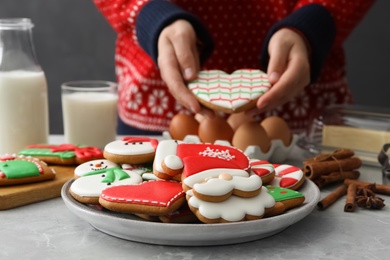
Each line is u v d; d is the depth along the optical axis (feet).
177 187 2.22
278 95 2.84
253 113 2.88
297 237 2.24
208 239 2.10
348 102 3.98
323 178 2.71
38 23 5.83
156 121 3.75
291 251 2.14
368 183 2.66
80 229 2.30
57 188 2.61
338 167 2.76
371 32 5.67
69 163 2.85
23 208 2.50
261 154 2.88
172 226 2.06
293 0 3.59
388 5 5.58
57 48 5.88
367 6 3.51
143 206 2.13
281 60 2.98
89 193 2.27
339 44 3.53
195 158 2.28
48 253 2.12
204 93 2.85
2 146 3.12
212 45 3.28
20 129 3.11
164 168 2.27
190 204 2.12
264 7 3.60
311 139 3.24
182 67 2.99
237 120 3.07
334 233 2.28
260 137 2.89
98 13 5.78
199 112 2.89
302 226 2.33
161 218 2.19
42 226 2.32
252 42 3.68
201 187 2.11
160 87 3.69
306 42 3.16
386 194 2.65
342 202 2.58
